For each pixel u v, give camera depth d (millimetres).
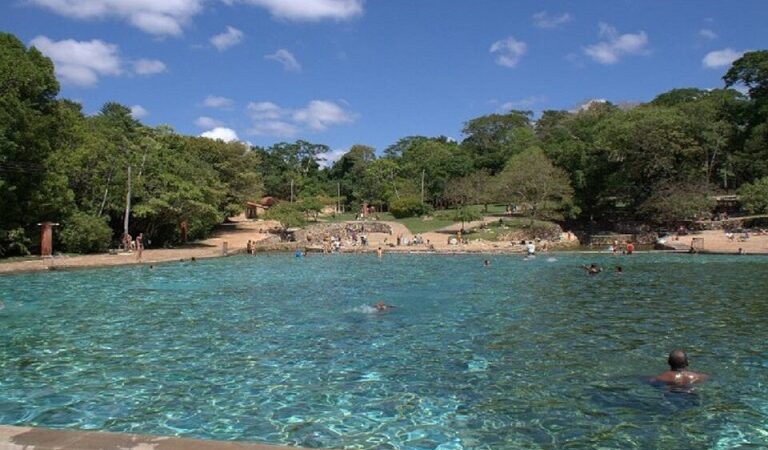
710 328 15727
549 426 8438
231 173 77000
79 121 51844
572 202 68250
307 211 85312
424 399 9750
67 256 39812
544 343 14109
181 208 53531
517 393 10039
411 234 69625
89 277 30750
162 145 61000
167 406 9453
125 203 49438
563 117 128250
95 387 10531
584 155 74875
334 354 13109
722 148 77062
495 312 19000
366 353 13188
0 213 36812
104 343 14375
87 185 46219
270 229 71438
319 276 32094
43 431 5887
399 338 14867
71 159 43531
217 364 12219
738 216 67000
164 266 38344
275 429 8406
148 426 8547
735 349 13164
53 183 39531
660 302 20891
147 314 18891
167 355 13078
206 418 8891
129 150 52438
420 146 124500
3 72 36156
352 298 22672
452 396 9906
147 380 11008
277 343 14328
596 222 73438
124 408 9359
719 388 10211
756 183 64312
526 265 38469
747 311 18547
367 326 16609
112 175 47594
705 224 64062
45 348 13828
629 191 71250
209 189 58250
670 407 9227
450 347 13766
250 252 53062
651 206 65062
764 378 10820
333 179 130000
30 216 39250
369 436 8125
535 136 120750
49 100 41156
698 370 11391
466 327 16359
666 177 69875
